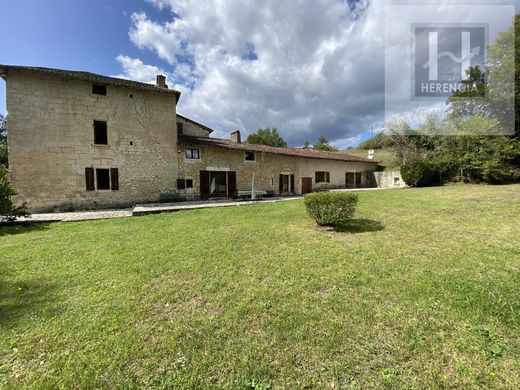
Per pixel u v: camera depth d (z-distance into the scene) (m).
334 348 1.81
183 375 1.62
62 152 11.02
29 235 6.07
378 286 2.72
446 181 15.30
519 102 13.11
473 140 13.34
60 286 2.99
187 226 6.27
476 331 1.93
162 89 12.65
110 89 11.93
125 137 12.25
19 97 10.32
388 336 1.91
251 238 4.89
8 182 7.93
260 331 2.03
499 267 3.07
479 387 1.45
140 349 1.86
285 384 1.54
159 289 2.85
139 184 12.57
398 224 5.54
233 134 18.55
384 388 1.47
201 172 14.23
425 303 2.34
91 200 11.56
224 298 2.59
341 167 21.19
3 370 1.70
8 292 2.86
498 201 7.59
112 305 2.51
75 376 1.63
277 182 17.33
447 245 4.00
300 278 3.01
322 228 5.55
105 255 4.15
